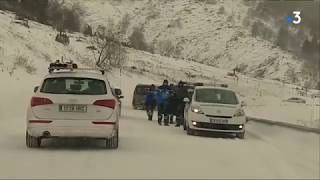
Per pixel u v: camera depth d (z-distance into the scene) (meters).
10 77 32.03
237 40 121.31
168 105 23.16
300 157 13.20
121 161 11.67
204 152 13.67
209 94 20.00
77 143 14.84
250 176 10.23
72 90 13.27
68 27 112.50
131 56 90.75
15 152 12.74
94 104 12.87
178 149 14.12
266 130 20.86
